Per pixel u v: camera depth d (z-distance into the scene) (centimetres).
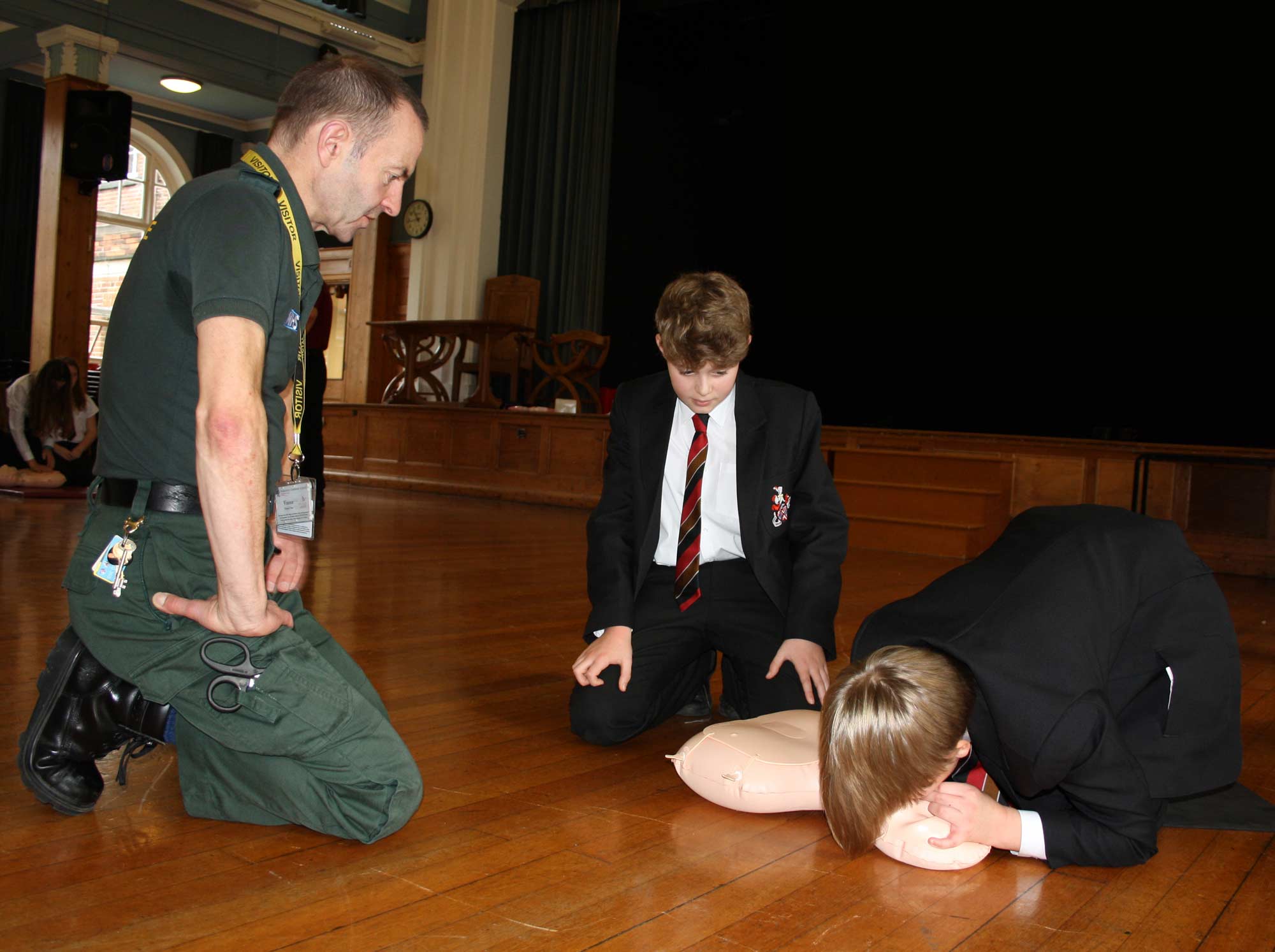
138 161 1243
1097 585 129
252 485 109
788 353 1104
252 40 929
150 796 144
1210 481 563
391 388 887
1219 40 831
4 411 611
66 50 836
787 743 151
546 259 936
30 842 125
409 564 401
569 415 754
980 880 129
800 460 178
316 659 126
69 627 132
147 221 1246
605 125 902
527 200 939
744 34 986
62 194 831
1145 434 903
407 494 789
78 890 113
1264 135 823
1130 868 135
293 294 121
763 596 183
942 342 1009
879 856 135
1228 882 131
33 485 572
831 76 1014
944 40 951
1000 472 568
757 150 1095
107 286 1270
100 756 134
